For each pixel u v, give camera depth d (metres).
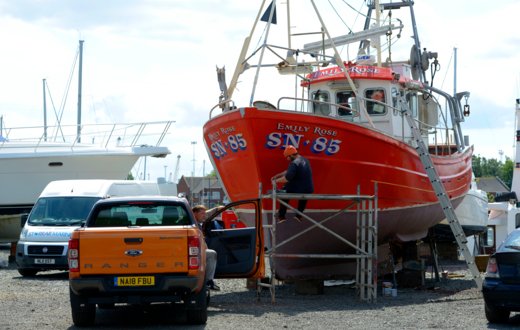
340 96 17.95
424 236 18.36
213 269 12.87
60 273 20.69
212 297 14.75
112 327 10.97
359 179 15.21
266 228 15.11
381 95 17.58
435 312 12.53
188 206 11.48
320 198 14.06
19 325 11.13
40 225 19.86
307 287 15.50
